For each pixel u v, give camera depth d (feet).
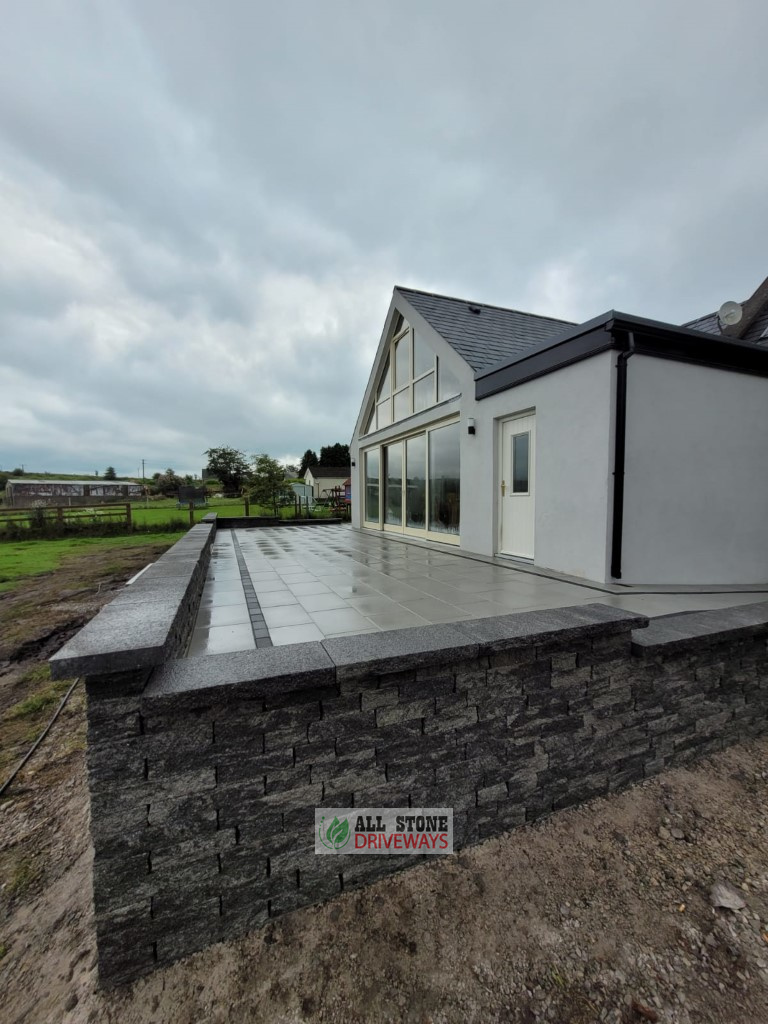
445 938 5.78
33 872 7.11
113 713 4.95
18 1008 5.23
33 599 22.61
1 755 10.23
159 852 5.28
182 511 73.36
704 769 8.91
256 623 9.19
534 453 16.53
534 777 7.42
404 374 27.99
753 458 15.23
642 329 12.76
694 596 12.14
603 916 6.05
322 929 5.87
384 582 13.46
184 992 5.23
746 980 5.26
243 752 5.53
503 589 12.39
